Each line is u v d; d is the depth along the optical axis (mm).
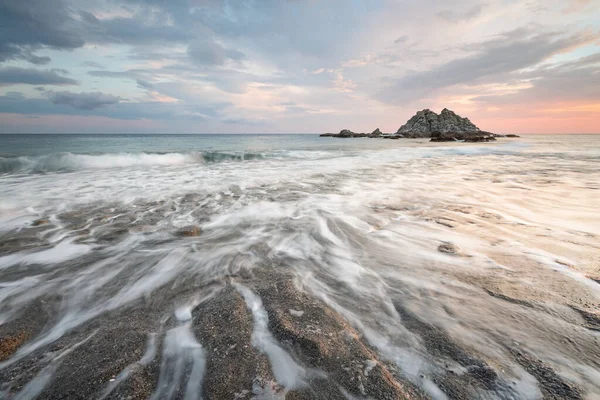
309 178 9977
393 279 3072
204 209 6023
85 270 3422
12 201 6652
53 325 2438
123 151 18625
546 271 3113
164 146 25797
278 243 4188
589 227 4598
